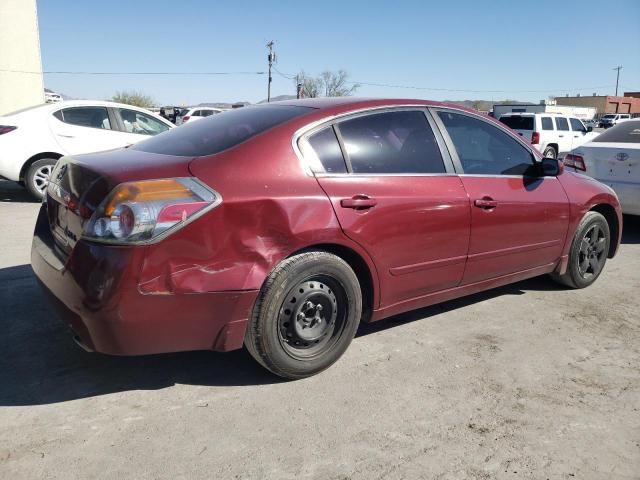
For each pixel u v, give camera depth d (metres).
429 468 2.52
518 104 29.86
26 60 17.77
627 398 3.18
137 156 3.16
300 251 3.08
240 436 2.70
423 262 3.61
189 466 2.47
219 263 2.78
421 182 3.57
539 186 4.39
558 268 4.74
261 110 3.59
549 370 3.48
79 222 2.80
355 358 3.55
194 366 3.38
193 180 2.79
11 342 3.58
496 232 4.01
